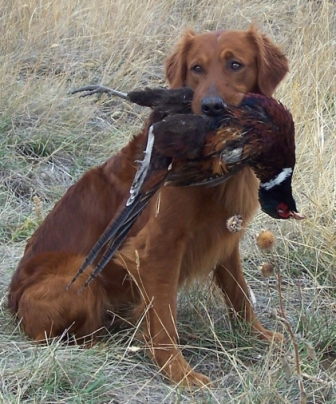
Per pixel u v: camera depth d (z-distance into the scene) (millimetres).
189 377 4832
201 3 11367
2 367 4707
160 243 4961
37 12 9883
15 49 9531
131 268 5105
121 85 9234
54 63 9469
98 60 9625
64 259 5391
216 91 4773
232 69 4957
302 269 6438
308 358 4980
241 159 4457
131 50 9805
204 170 4496
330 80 8766
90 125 8625
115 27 9969
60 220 5570
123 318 5441
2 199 7227
